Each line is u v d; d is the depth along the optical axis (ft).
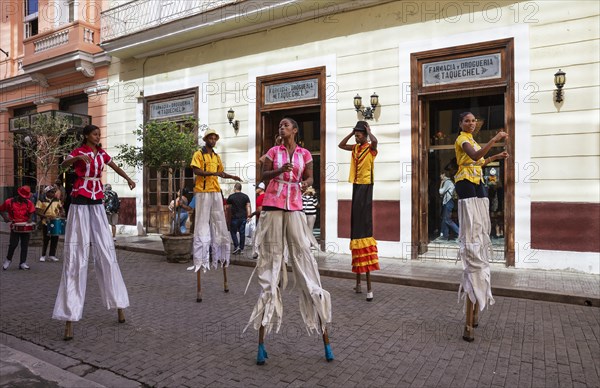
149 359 13.32
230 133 38.34
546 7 25.82
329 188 32.89
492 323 16.76
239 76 37.86
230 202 32.07
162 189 43.45
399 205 30.19
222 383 11.65
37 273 27.55
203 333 15.61
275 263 12.84
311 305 12.92
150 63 43.55
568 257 25.25
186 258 30.81
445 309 18.75
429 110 31.17
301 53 34.47
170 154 30.66
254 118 36.88
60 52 47.62
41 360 13.07
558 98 25.35
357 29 31.94
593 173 24.63
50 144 44.80
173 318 17.48
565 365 12.75
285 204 12.72
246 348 14.11
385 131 30.76
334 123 32.81
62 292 15.24
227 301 20.15
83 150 15.96
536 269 26.03
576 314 18.01
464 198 14.94
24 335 15.62
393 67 30.53
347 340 14.83
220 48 38.93
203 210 21.06
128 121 45.27
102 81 47.26
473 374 12.15
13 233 28.73
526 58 26.35
